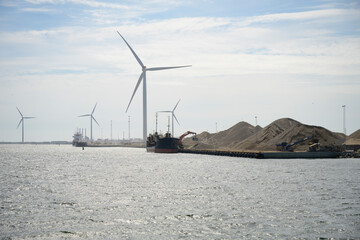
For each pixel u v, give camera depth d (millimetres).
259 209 58594
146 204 63625
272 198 67812
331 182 88812
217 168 130250
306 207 59781
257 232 46812
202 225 50062
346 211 56844
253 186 83375
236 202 64375
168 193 74750
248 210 58031
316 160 163375
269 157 176750
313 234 45875
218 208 59719
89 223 51719
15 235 46656
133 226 50094
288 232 46688
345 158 173250
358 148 197625
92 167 143750
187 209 59312
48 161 186250
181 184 88125
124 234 46812
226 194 72688
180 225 50219
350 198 67250
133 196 71562
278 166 134625
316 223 50344
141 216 55125
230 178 99062
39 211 58875
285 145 188500
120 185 87438
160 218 53875
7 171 127875
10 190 80875
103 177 105562
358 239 44188
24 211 58906
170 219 53281
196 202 64812
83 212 58000
